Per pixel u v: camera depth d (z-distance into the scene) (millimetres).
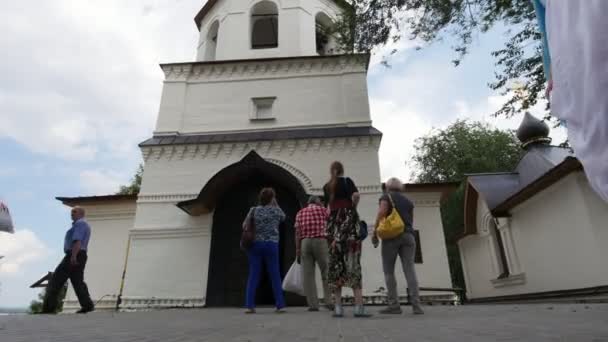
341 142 12711
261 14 16609
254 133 13508
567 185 10242
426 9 10344
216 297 11234
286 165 12578
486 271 15484
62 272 7605
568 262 10273
